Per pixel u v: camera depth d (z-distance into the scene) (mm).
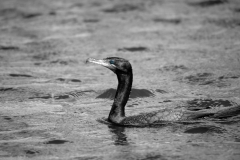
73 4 39000
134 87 18609
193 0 37125
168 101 16641
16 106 16531
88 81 20047
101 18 33625
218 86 18500
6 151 12352
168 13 33938
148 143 12594
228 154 11688
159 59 23422
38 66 22844
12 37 29312
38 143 12906
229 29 28781
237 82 18922
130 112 15484
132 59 23703
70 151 12281
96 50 25703
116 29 30375
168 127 13547
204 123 13586
